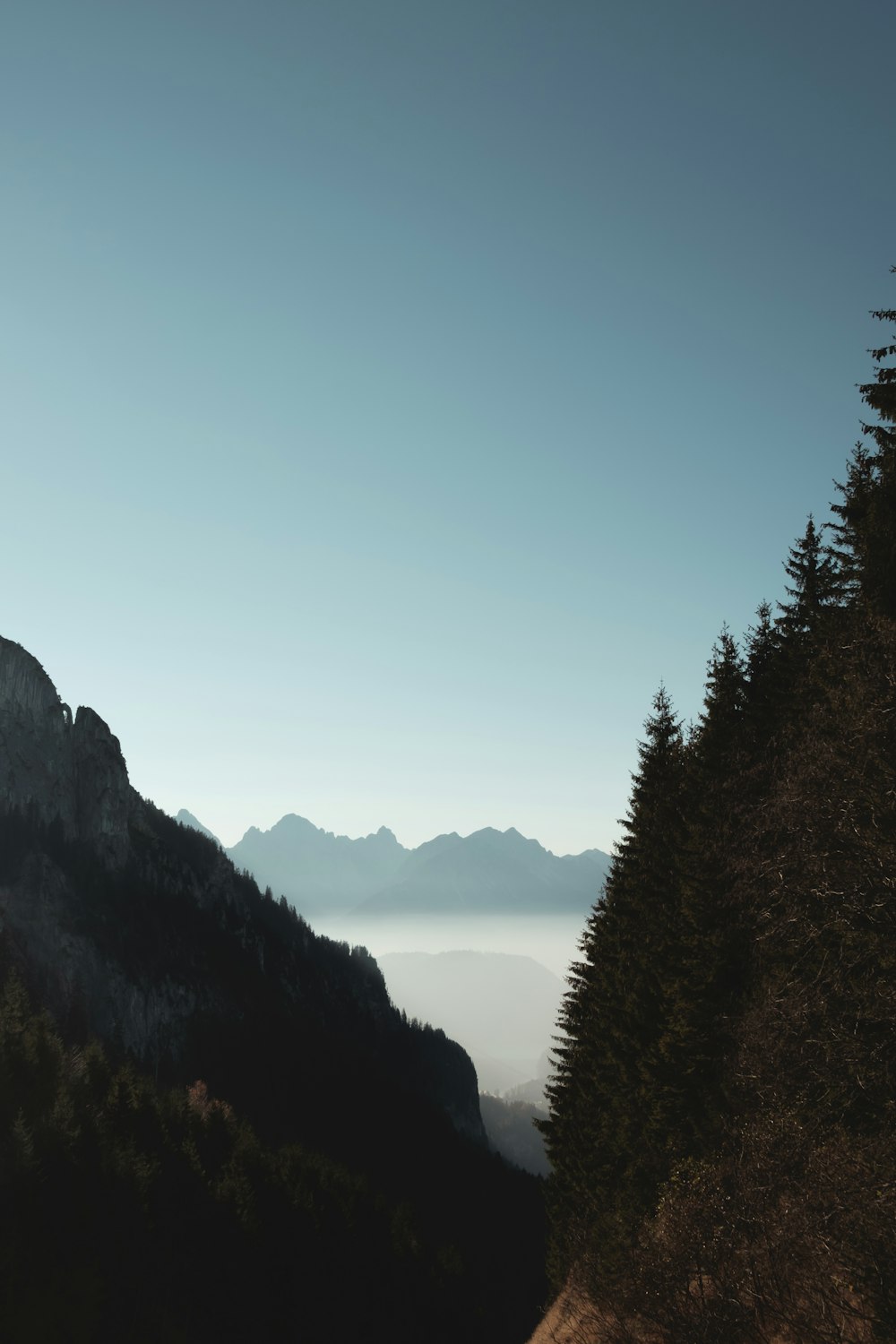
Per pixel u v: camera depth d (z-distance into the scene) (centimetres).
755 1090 2248
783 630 3659
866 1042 1869
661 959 3591
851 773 2014
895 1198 1568
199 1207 9281
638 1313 1973
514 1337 10981
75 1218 7856
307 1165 12075
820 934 2084
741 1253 1833
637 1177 3189
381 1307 9800
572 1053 4703
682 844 3556
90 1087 10931
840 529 2981
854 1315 1550
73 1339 6694
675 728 4459
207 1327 7838
